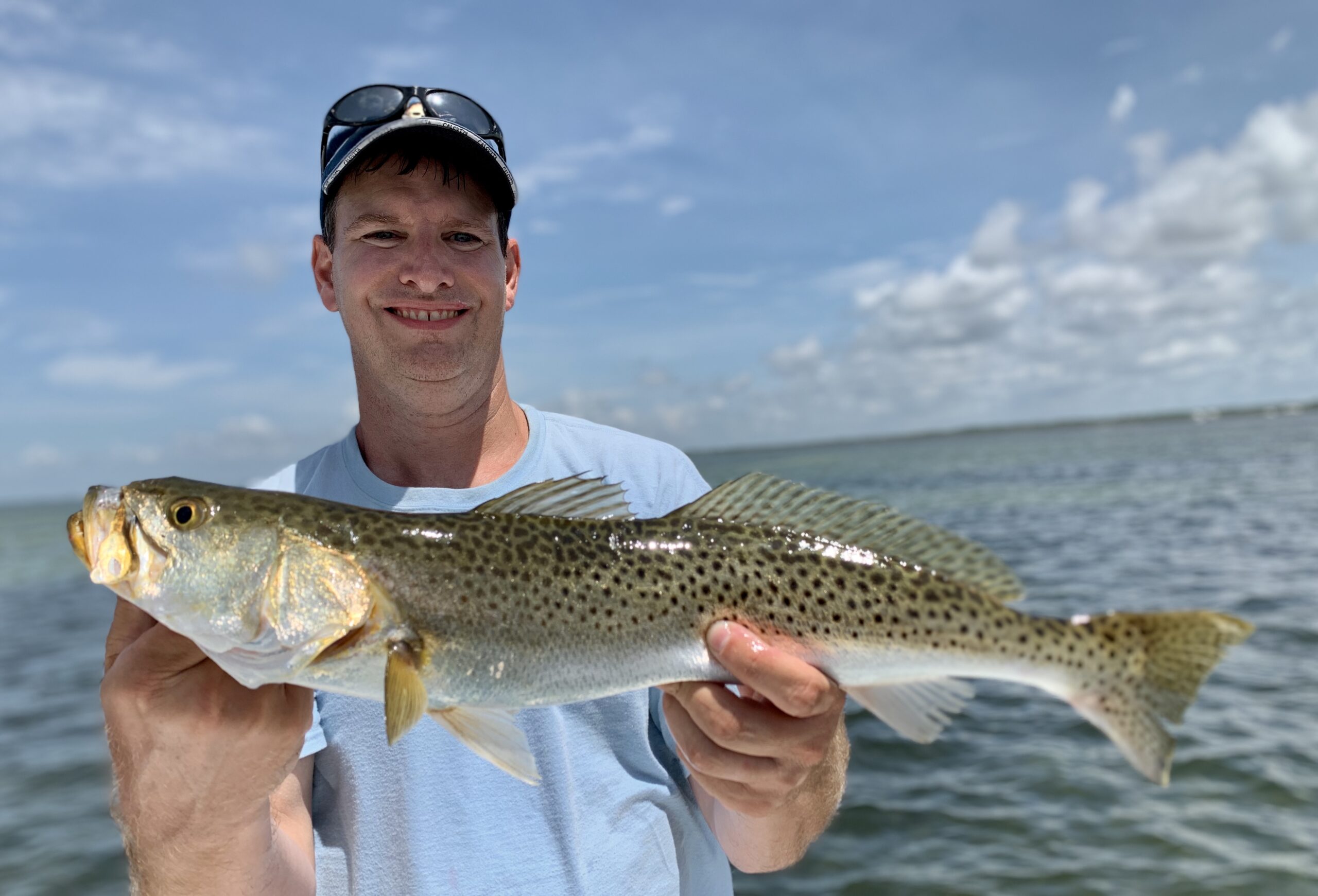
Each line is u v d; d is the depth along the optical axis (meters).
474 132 0.76
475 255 0.75
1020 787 2.00
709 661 0.65
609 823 0.68
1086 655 0.68
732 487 0.70
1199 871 1.62
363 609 0.61
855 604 0.67
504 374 0.79
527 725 0.69
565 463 0.78
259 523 0.61
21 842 2.03
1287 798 1.85
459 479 0.78
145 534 0.59
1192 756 2.08
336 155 0.74
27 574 9.15
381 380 0.75
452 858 0.65
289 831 0.64
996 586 0.70
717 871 0.75
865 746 2.31
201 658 0.53
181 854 0.55
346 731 0.68
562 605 0.64
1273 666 2.69
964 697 0.68
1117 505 8.04
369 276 0.73
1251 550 4.89
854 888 1.67
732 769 0.60
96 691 3.44
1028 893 1.61
